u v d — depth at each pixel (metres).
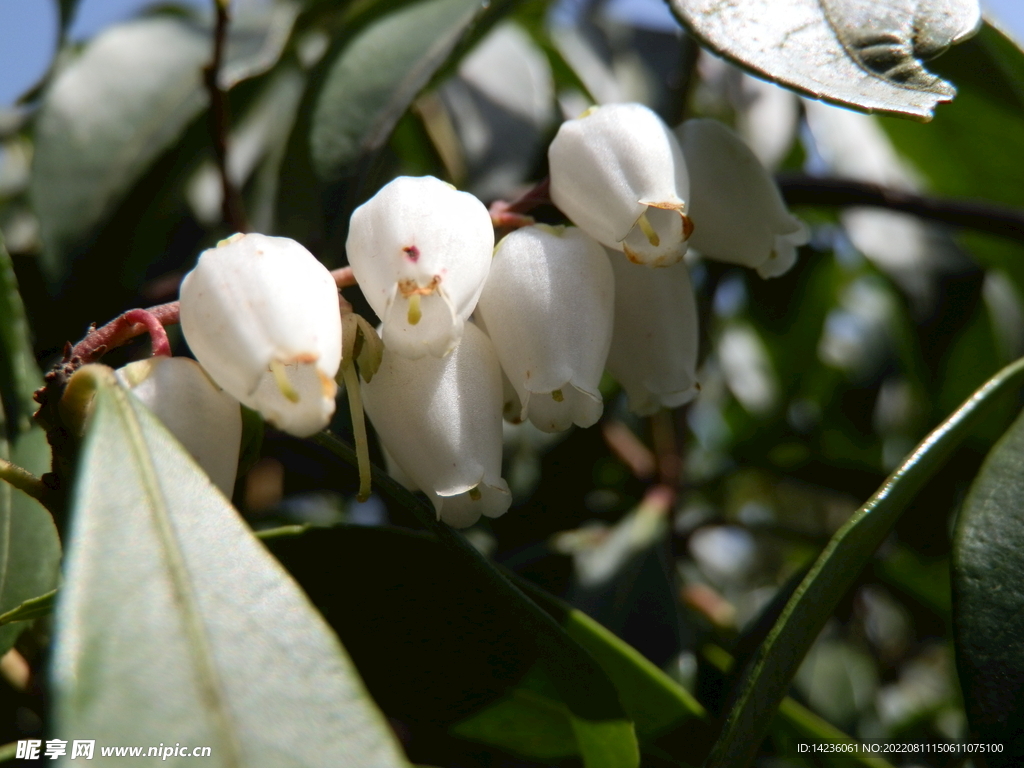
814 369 0.17
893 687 0.17
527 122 0.14
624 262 0.10
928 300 0.14
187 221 0.13
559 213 0.10
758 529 0.15
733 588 0.18
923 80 0.09
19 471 0.09
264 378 0.09
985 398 0.09
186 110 0.13
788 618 0.09
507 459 0.15
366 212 0.09
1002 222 0.11
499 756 0.11
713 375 0.17
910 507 0.13
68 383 0.09
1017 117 0.13
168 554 0.08
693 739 0.10
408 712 0.10
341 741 0.08
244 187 0.13
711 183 0.10
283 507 0.15
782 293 0.16
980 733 0.09
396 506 0.13
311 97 0.12
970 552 0.09
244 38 0.13
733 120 0.16
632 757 0.09
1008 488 0.09
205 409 0.09
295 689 0.08
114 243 0.12
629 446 0.15
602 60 0.16
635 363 0.10
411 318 0.09
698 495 0.17
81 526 0.08
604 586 0.12
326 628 0.08
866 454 0.17
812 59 0.09
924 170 0.14
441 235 0.09
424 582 0.10
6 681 0.11
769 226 0.10
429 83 0.12
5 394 0.10
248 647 0.08
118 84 0.13
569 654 0.09
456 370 0.09
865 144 0.14
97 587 0.08
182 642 0.08
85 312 0.12
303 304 0.09
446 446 0.09
